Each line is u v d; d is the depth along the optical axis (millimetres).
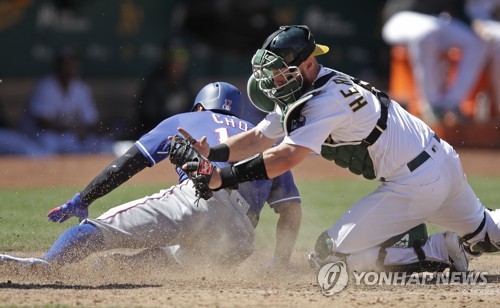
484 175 44125
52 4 59750
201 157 18438
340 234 20109
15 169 44094
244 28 56625
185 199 20641
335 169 48625
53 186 37906
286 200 22188
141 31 61812
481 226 21125
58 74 51281
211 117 21828
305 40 19016
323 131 18641
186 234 20766
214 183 18484
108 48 61375
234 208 20797
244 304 17234
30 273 19859
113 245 20469
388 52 67875
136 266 21312
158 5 61781
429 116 53219
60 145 51531
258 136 20672
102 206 29969
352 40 67500
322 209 33438
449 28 51438
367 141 19391
